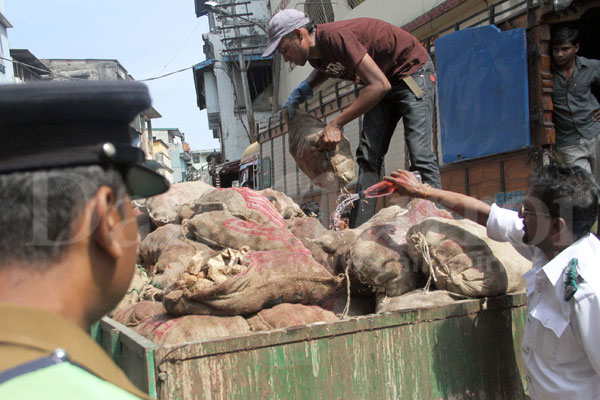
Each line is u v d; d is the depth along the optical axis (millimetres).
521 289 2033
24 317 527
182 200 3430
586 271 1574
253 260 1946
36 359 500
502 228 1968
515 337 1959
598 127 3760
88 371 534
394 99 3023
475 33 4203
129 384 585
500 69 3971
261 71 20719
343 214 2799
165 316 1906
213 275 1843
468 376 1827
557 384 1629
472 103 4227
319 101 5465
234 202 2623
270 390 1499
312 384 1560
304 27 2812
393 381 1685
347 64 2740
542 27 3715
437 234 2000
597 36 4867
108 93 593
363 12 11297
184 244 2535
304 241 2301
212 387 1426
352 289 2125
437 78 4672
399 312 1713
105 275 629
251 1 20688
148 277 2637
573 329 1589
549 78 3701
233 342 1458
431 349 1763
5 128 552
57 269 577
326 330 1587
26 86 550
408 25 9461
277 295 1888
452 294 1926
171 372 1386
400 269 1992
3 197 544
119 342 1758
